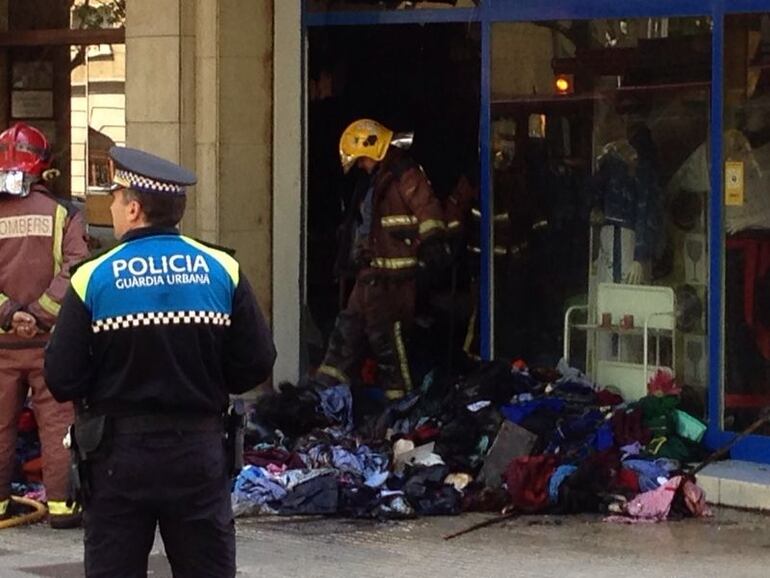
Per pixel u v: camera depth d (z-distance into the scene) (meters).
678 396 8.82
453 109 9.65
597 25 9.14
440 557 7.33
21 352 8.01
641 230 9.11
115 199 5.17
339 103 9.93
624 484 8.17
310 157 10.00
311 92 9.95
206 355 5.02
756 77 8.55
